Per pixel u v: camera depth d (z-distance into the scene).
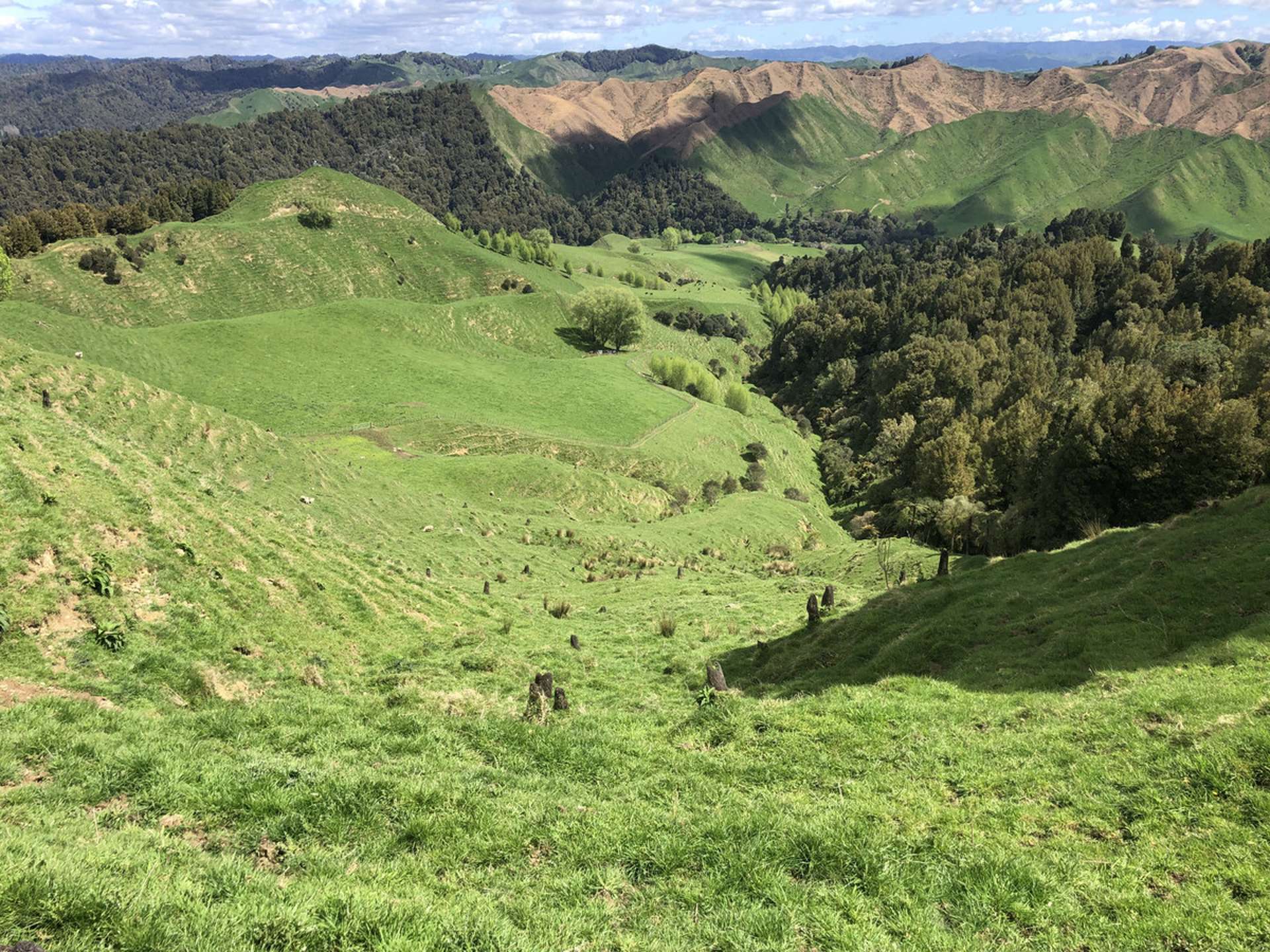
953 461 107.62
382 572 37.69
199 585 25.72
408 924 9.38
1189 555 27.59
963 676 22.89
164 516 27.62
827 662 27.88
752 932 10.40
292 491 70.25
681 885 11.71
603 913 10.80
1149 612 24.00
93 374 69.25
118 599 22.20
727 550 105.81
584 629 41.91
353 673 26.30
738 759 17.42
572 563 79.75
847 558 80.62
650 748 18.14
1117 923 10.66
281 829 12.15
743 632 37.38
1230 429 61.94
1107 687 19.89
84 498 25.03
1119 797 14.05
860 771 16.58
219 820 12.33
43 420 31.95
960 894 11.46
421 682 25.28
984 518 86.38
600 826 13.39
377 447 125.06
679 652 34.09
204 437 72.19
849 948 10.05
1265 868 11.39
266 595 27.98
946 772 16.16
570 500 117.12
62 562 21.80
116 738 14.78
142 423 68.44
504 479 115.75
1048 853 12.51
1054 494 73.44
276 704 19.45
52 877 8.77
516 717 19.94
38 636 19.11
